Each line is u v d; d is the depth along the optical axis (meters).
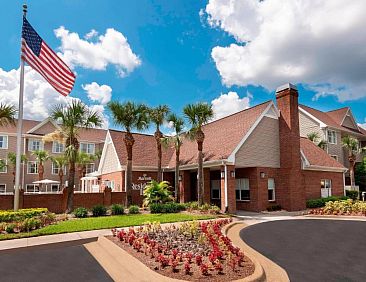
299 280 6.43
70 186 17.98
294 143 22.55
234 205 19.61
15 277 6.79
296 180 22.17
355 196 30.12
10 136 36.88
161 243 8.94
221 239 9.27
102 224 13.17
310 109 39.09
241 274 6.35
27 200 18.44
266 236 11.54
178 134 22.28
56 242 9.68
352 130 41.12
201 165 19.56
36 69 14.51
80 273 7.04
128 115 19.77
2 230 11.45
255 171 21.16
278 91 23.67
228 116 26.52
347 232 12.45
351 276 6.71
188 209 19.14
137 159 24.88
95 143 44.88
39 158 36.78
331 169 26.48
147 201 19.52
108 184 27.30
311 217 18.14
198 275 6.25
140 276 6.47
